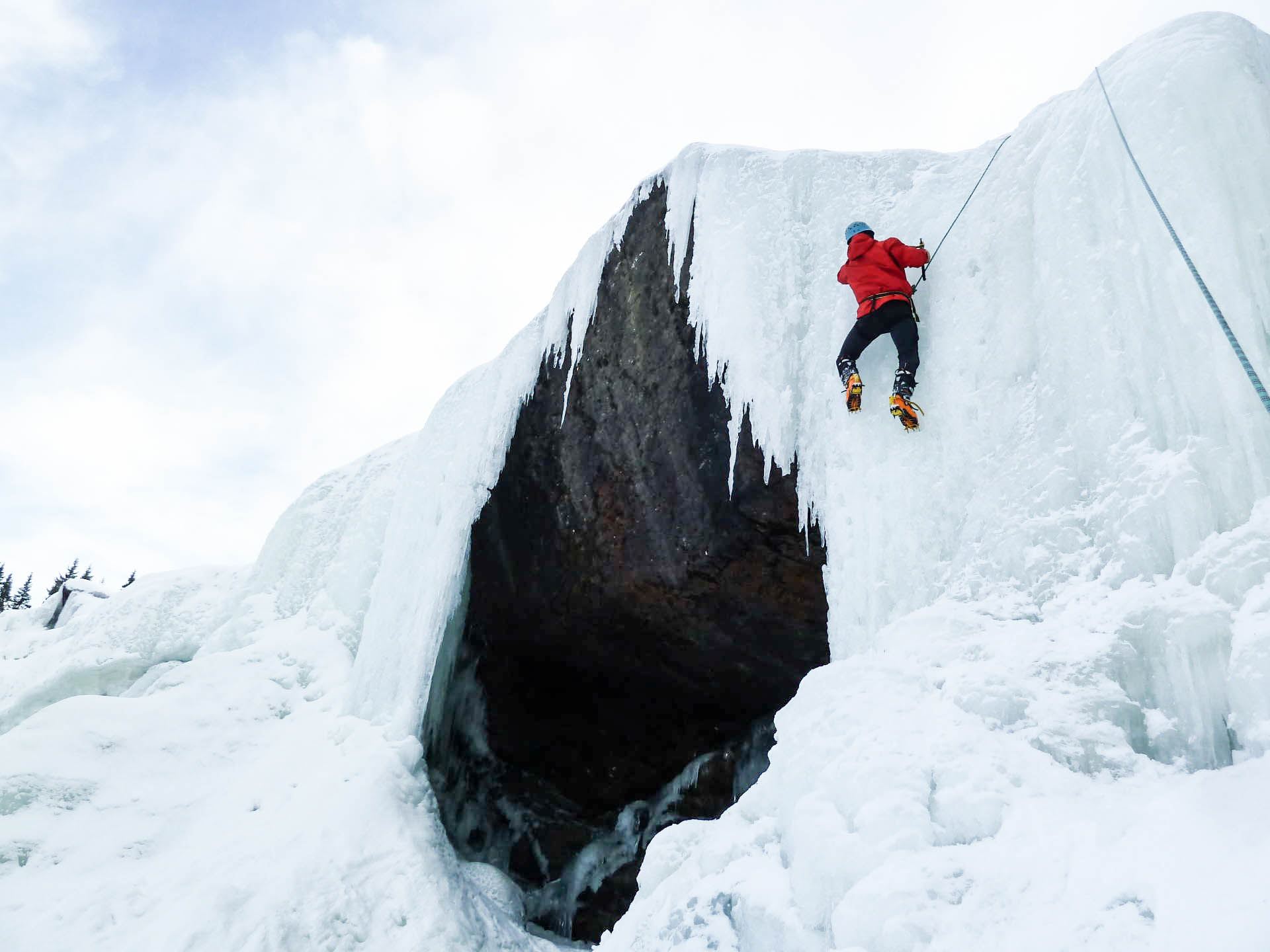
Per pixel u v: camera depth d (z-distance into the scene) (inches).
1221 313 114.2
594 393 248.4
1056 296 147.6
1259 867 65.6
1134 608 110.2
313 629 339.0
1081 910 72.6
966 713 108.0
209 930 185.3
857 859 91.9
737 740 274.2
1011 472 145.6
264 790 247.0
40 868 220.8
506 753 298.5
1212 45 138.3
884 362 178.2
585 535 242.5
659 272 236.7
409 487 315.3
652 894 126.5
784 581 205.2
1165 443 121.9
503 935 208.8
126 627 428.8
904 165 205.3
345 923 192.9
